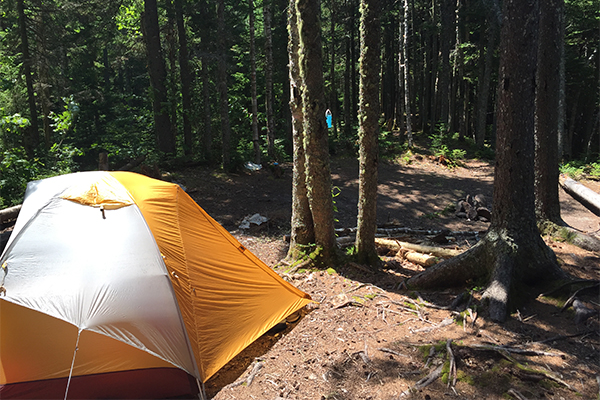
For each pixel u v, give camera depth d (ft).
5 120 36.11
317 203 21.59
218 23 46.68
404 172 54.80
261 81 73.92
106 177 15.25
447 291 18.11
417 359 13.10
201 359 12.96
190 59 67.82
